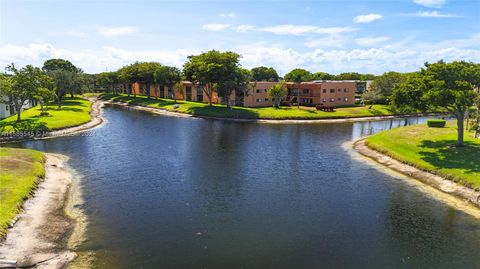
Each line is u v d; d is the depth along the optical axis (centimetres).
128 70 15100
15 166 3772
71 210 3022
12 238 2388
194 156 5112
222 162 4788
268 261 2277
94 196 3384
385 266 2236
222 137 6788
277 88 11175
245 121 9362
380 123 9294
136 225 2766
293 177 4131
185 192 3553
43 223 2667
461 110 4681
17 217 2672
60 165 4444
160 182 3862
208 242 2514
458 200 3381
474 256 2366
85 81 15600
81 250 2347
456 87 4488
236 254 2358
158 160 4825
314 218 2959
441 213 3084
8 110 8694
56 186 3566
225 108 10756
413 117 10756
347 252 2405
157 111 11619
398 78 12506
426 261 2300
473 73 4562
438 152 4675
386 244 2520
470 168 3922
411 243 2539
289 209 3152
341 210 3141
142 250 2378
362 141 6412
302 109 10944
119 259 2252
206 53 11244
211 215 2991
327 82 12456
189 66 11056
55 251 2303
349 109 11300
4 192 2983
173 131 7412
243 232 2683
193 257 2308
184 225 2788
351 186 3819
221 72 10375
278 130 7831
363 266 2233
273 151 5553
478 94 4803
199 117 10062
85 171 4225
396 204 3291
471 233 2700
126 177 4022
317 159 5041
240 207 3181
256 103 11750
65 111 9150
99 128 7619
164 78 13725
